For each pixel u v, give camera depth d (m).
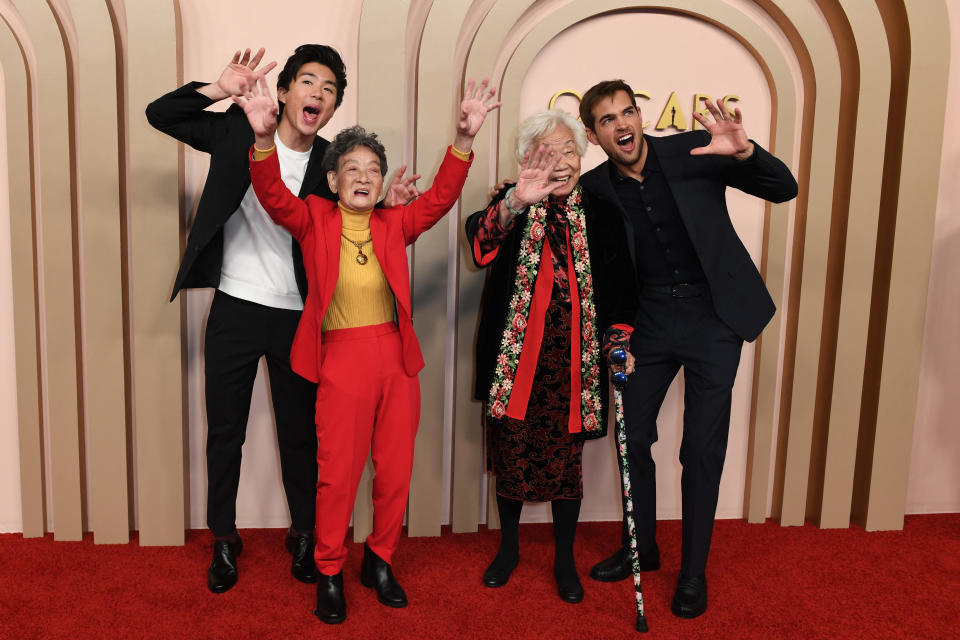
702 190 2.69
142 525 3.07
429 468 3.22
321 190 2.69
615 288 2.68
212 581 2.72
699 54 3.29
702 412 2.71
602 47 3.23
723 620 2.62
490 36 3.06
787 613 2.67
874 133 3.26
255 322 2.70
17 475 3.16
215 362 2.71
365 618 2.57
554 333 2.61
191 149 3.07
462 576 2.88
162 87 2.89
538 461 2.65
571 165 2.56
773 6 3.23
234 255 2.70
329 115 2.64
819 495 3.49
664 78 3.29
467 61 3.08
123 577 2.81
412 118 3.22
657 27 3.25
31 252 2.99
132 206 2.93
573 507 2.75
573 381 2.63
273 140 2.28
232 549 2.81
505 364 2.64
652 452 3.48
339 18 3.11
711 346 2.71
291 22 3.08
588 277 2.64
